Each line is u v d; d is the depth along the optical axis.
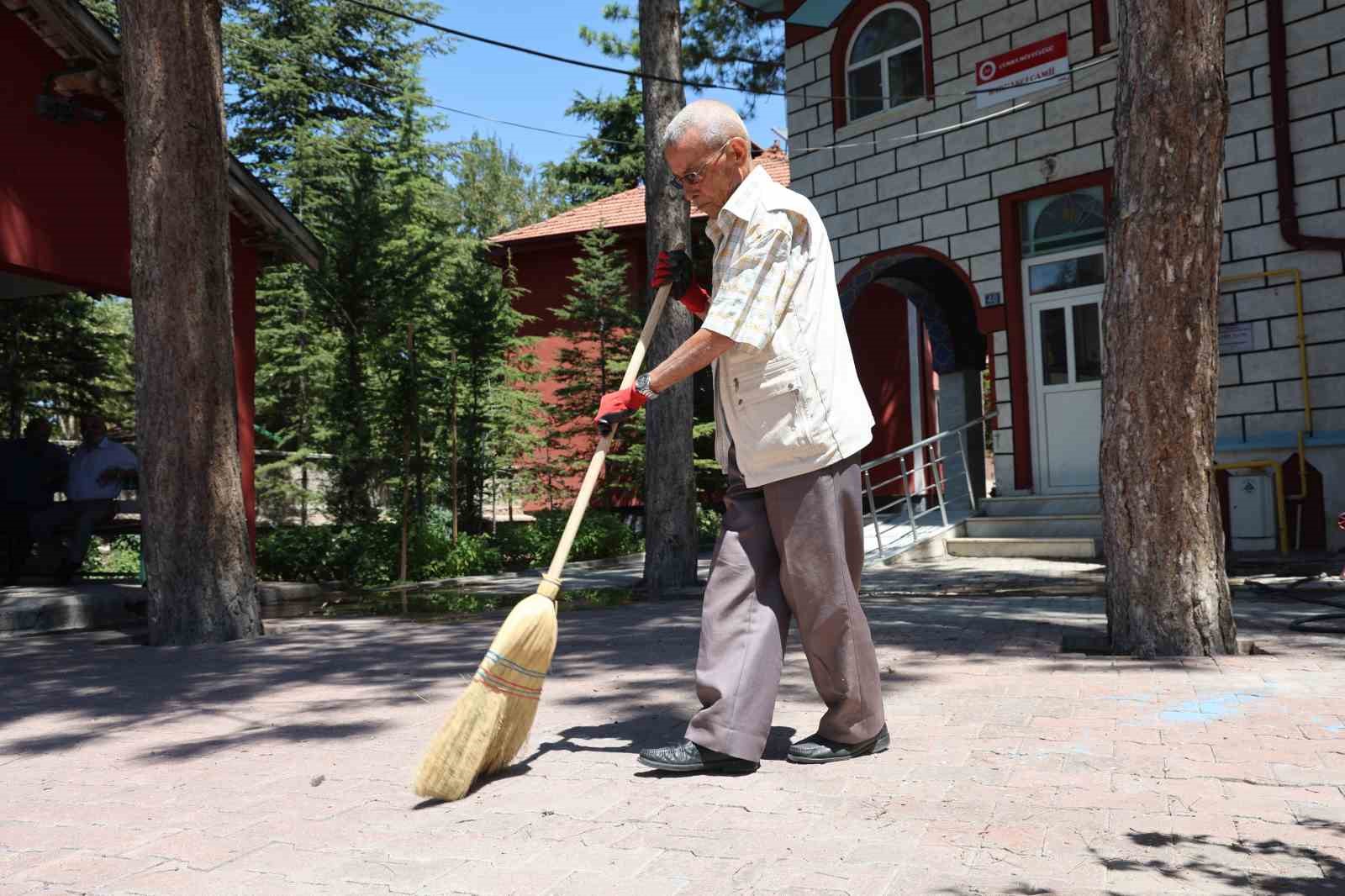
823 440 3.04
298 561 12.50
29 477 10.57
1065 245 12.51
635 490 19.45
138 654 6.55
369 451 14.60
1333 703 3.74
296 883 2.28
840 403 3.10
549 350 22.48
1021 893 2.07
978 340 15.87
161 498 7.01
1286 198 10.76
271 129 27.03
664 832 2.53
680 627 6.85
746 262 2.99
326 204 17.81
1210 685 4.12
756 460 3.08
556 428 20.62
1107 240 5.03
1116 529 5.02
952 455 15.29
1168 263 4.80
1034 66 12.55
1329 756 3.01
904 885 2.13
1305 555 10.11
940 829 2.48
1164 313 4.84
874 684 3.19
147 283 7.06
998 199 12.94
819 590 3.08
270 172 25.88
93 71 9.64
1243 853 2.26
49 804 3.08
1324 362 10.58
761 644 3.11
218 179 7.26
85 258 10.14
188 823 2.80
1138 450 4.92
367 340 14.91
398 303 15.30
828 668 3.15
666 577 10.05
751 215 3.01
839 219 14.55
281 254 12.34
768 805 2.72
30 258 9.57
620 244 21.78
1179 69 4.76
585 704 4.25
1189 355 4.84
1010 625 6.21
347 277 15.13
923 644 5.49
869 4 14.22
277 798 3.01
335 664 5.72
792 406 3.03
